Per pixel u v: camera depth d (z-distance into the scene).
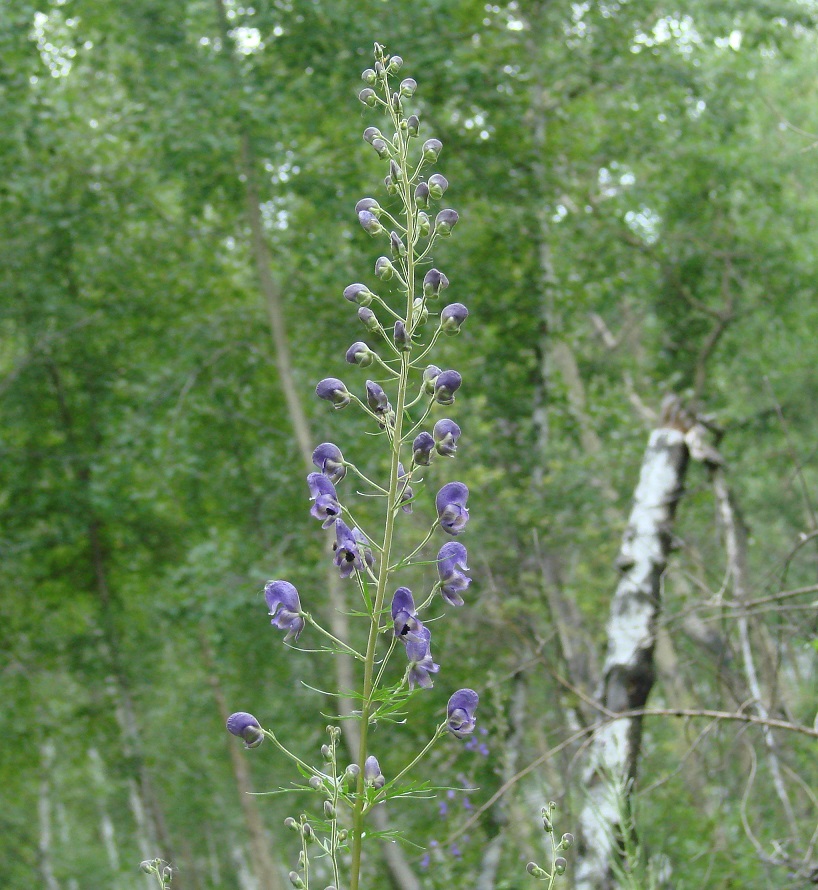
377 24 13.66
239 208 15.74
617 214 19.39
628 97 17.72
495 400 16.25
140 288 16.94
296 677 15.57
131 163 16.44
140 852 24.31
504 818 10.91
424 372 3.48
